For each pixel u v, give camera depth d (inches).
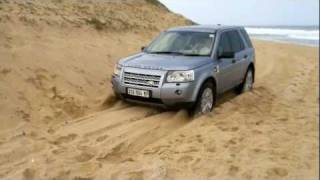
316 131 306.3
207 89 327.3
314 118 344.2
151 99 308.5
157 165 231.9
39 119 296.5
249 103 383.2
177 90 300.5
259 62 719.7
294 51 989.2
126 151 254.8
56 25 519.2
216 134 284.2
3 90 311.9
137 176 219.1
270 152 258.7
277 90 465.1
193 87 305.7
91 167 227.3
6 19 448.5
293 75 585.9
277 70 629.0
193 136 279.9
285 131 302.7
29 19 482.9
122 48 563.5
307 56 879.1
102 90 384.8
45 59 392.2
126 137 274.8
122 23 700.0
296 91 465.4
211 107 337.7
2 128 274.7
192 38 358.3
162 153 251.0
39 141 259.0
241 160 244.1
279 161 245.3
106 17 681.6
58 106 323.3
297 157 252.7
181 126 303.0
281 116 344.8
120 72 321.7
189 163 237.0
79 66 417.4
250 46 432.5
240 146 265.4
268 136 288.2
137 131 286.4
